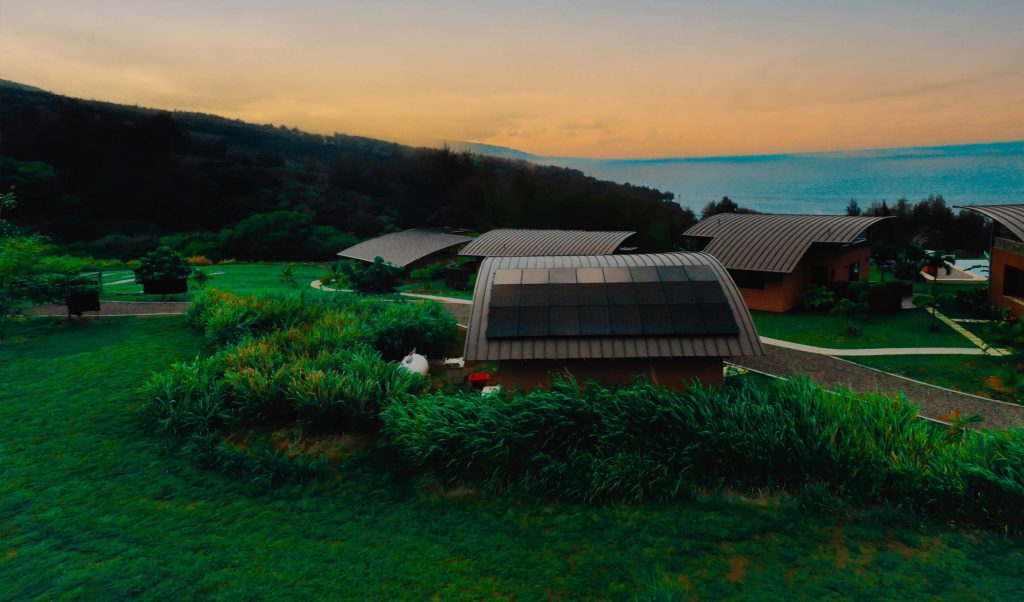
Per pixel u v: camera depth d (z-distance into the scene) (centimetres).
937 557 927
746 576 915
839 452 1101
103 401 1634
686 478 1149
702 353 1483
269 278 4166
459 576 965
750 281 3030
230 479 1284
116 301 2862
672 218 6444
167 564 1014
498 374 1716
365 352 1795
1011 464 1008
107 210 6950
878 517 1021
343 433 1437
